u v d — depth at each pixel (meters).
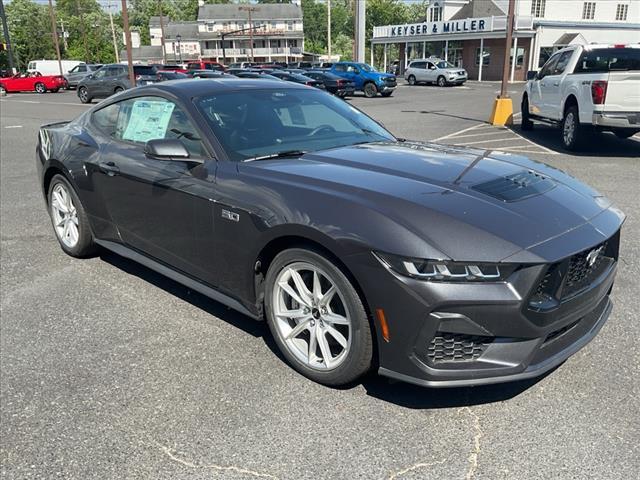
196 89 3.89
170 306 4.00
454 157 3.45
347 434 2.59
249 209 3.05
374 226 2.57
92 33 92.56
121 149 4.11
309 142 3.71
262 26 93.75
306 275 2.99
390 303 2.51
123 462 2.45
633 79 9.40
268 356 3.29
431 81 37.00
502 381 2.54
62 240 5.05
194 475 2.37
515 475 2.33
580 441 2.52
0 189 7.99
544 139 12.20
